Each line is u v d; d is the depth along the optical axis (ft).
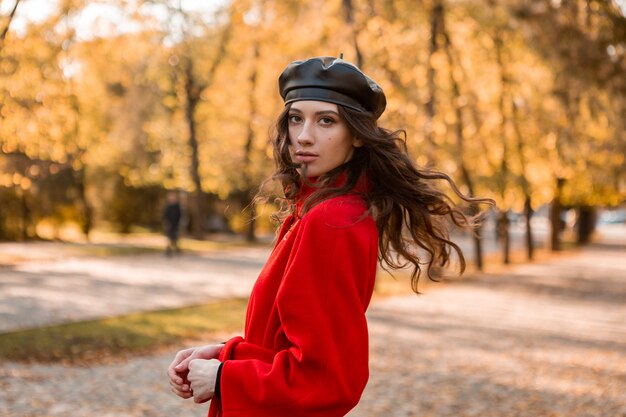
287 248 5.66
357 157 5.84
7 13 29.22
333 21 46.37
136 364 23.52
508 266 75.56
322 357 5.18
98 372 22.15
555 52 38.65
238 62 86.48
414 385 21.67
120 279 49.96
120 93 96.53
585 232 130.11
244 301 39.58
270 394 5.18
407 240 6.21
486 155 59.41
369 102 5.70
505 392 21.04
